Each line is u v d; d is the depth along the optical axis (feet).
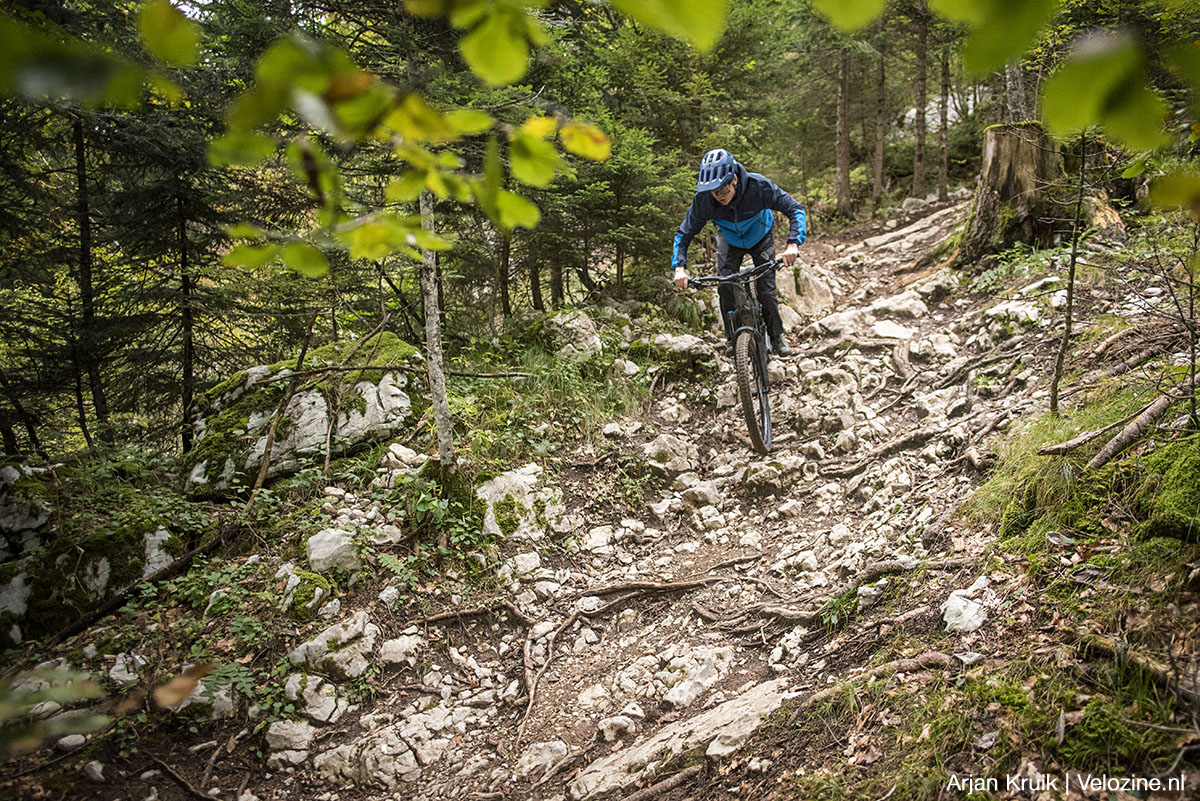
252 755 10.53
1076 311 17.52
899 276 28.66
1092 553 9.05
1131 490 9.45
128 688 10.98
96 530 13.42
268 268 18.70
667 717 10.66
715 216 16.78
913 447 16.17
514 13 2.34
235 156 2.54
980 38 1.74
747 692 10.39
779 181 56.24
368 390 17.90
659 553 15.61
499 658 12.82
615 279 30.50
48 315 21.13
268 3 16.14
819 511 15.46
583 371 21.81
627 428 19.81
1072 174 23.61
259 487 15.65
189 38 2.08
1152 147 2.01
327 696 11.34
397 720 11.27
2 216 17.16
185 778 9.98
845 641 10.44
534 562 14.64
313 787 10.24
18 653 11.69
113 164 21.57
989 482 12.02
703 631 12.60
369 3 15.48
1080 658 7.77
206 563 13.76
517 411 19.35
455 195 3.30
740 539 15.39
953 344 20.47
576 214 25.36
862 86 57.16
